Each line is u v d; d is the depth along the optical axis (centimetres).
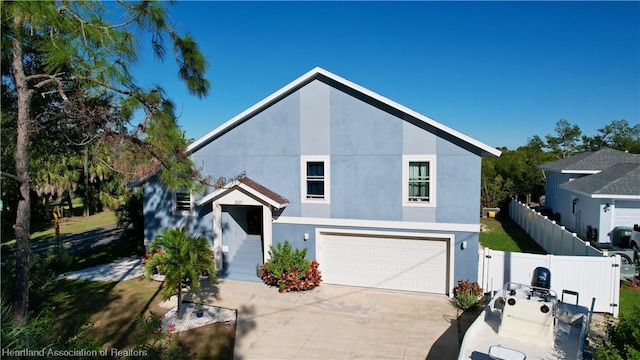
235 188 1486
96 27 772
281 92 1441
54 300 1244
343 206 1427
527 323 809
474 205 1291
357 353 947
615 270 1130
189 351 955
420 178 1352
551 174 2912
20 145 804
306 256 1477
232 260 1591
